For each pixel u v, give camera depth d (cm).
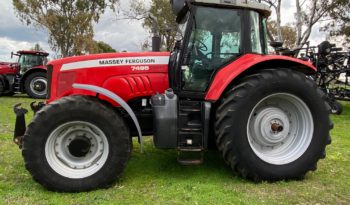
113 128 351
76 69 397
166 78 408
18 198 324
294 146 394
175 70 394
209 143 415
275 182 375
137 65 404
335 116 1002
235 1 395
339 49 1062
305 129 391
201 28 397
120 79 399
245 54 400
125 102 373
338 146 563
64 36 2402
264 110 388
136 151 498
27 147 337
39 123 339
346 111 1121
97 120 349
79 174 349
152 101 372
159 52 412
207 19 397
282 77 374
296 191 349
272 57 378
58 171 345
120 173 356
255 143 390
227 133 361
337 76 1114
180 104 387
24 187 353
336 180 385
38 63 1548
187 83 396
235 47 402
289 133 400
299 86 378
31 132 338
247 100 364
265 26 423
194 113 380
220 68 395
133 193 340
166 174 397
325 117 389
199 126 374
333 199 330
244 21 401
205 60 398
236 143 362
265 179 374
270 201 322
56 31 2386
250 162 366
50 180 339
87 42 2405
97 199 325
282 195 337
